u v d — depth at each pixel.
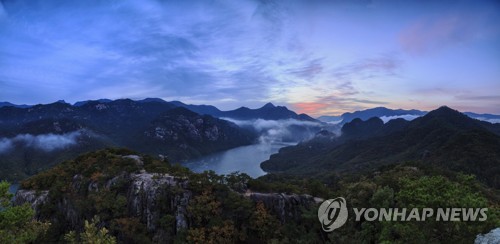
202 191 64.12
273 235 55.53
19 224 23.94
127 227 61.09
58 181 78.88
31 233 24.09
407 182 31.47
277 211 61.22
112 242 21.41
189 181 67.62
